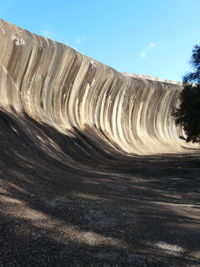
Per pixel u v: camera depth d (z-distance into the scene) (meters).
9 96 18.66
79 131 25.39
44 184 7.71
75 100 28.53
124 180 11.73
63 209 5.75
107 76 32.88
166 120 50.28
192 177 13.45
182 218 6.17
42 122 19.56
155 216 6.15
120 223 5.38
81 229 4.74
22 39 20.42
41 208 5.48
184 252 4.22
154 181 12.04
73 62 26.47
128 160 22.62
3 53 18.91
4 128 12.67
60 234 4.32
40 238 3.99
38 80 22.58
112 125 35.50
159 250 4.22
